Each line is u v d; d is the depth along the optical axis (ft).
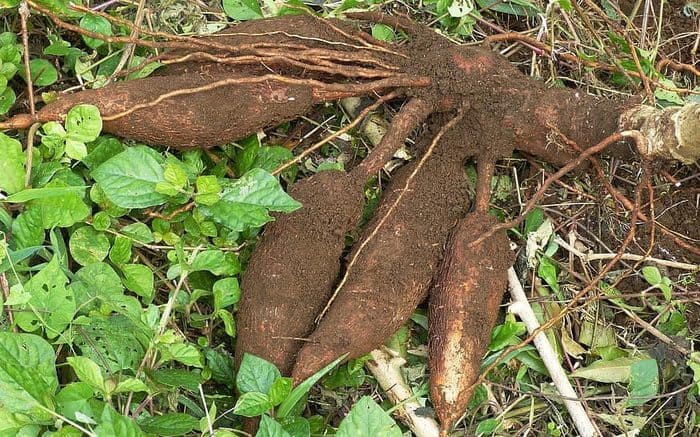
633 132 3.78
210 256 3.79
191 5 4.20
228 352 3.92
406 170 4.04
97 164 3.81
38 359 3.43
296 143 4.20
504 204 4.26
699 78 4.58
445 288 3.85
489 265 3.85
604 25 4.52
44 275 3.54
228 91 3.84
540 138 4.02
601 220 4.27
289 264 3.76
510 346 4.00
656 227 4.10
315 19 4.04
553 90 4.01
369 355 3.93
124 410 3.58
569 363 4.10
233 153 4.09
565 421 4.08
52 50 3.92
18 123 3.70
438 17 4.30
